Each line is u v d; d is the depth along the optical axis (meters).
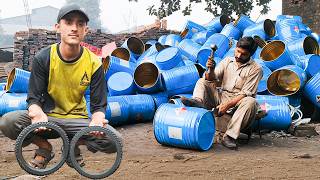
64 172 3.00
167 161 3.45
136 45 8.20
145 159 3.52
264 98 4.86
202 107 4.11
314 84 5.38
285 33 7.02
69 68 2.06
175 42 8.11
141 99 5.51
